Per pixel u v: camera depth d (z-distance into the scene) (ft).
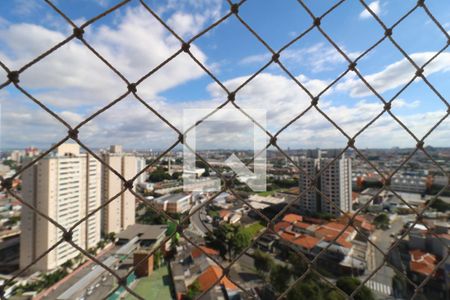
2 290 3.51
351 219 5.40
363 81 5.41
